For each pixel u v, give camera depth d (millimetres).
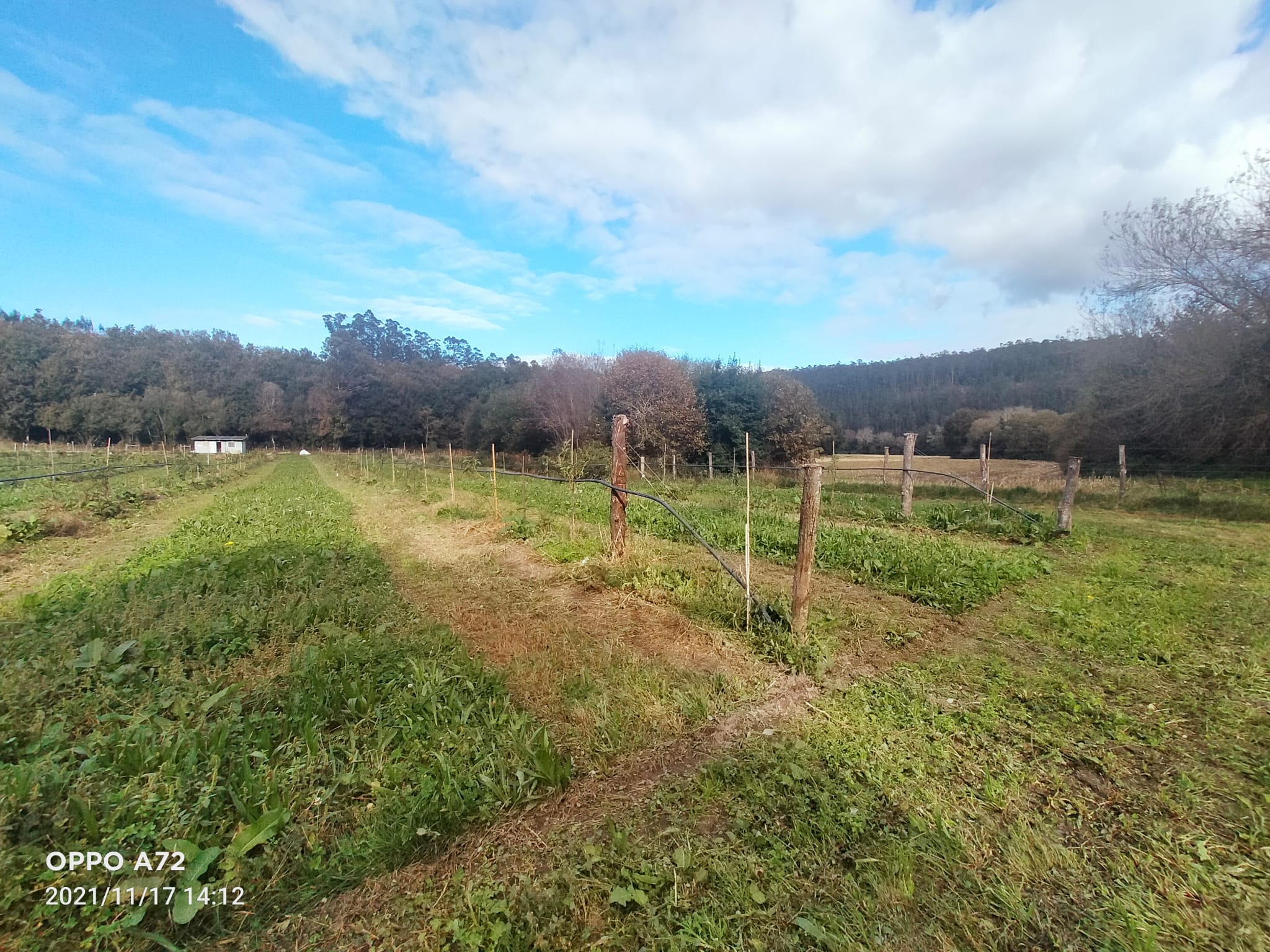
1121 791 2902
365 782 2926
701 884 2281
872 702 3883
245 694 3775
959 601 5957
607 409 27094
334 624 5086
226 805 2695
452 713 3537
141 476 21578
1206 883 2303
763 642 4883
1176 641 4844
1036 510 12938
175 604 5312
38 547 9391
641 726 3531
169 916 2143
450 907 2209
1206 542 9289
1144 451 17156
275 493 17453
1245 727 3490
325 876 2342
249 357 73312
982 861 2436
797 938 2043
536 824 2676
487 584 6875
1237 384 14242
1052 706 3797
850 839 2529
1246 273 14047
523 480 21219
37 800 2527
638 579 6590
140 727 3189
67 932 2070
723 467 24531
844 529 9938
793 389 27234
